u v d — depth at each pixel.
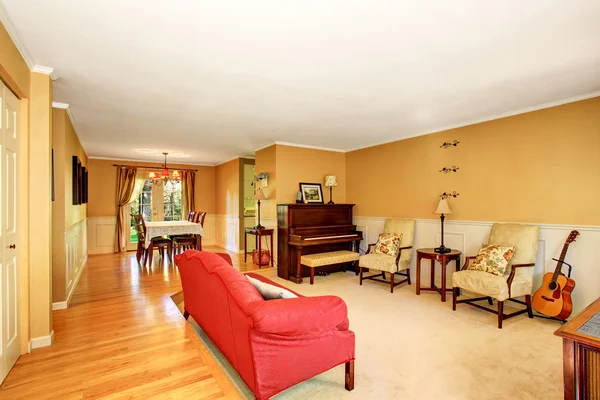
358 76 2.75
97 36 2.08
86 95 3.22
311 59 2.43
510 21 1.92
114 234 7.51
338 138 5.23
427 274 4.68
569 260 3.27
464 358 2.43
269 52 2.32
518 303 3.65
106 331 2.85
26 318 2.39
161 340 2.67
